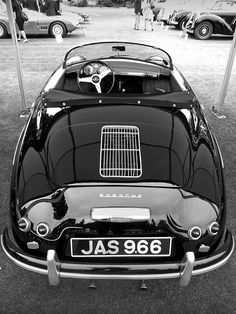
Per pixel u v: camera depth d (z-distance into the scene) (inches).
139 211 67.2
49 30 374.3
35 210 69.2
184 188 72.0
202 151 83.6
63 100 93.7
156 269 71.0
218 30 381.1
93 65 105.9
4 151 137.9
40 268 71.9
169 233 68.7
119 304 77.9
